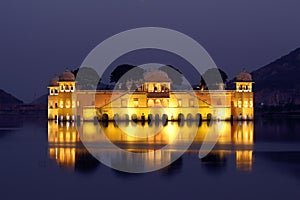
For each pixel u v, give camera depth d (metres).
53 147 69.25
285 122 136.00
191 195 40.06
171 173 48.84
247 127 111.19
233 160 56.62
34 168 51.72
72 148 67.62
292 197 39.25
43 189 42.00
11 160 57.19
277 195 39.91
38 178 46.47
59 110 136.12
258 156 59.75
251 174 48.19
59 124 121.94
